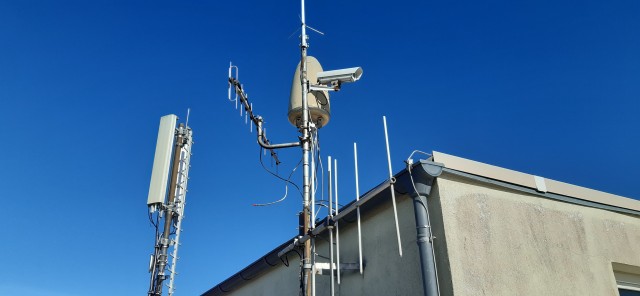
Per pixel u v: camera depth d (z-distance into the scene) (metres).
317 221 8.13
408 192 6.42
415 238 6.37
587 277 6.75
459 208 6.23
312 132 7.73
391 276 6.66
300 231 8.30
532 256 6.42
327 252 8.20
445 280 5.79
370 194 6.60
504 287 5.98
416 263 6.26
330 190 7.30
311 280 6.89
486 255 6.07
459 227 6.09
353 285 7.38
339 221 7.54
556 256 6.64
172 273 12.49
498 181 6.71
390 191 6.70
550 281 6.38
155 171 13.28
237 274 11.15
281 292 9.59
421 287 6.09
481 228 6.24
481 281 5.86
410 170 6.32
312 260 6.99
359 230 6.64
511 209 6.66
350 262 7.50
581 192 7.48
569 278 6.56
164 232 12.60
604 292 6.78
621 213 7.78
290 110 8.01
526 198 6.91
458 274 5.75
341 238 7.93
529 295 6.10
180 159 13.98
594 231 7.28
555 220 6.97
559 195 7.21
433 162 6.25
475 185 6.57
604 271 6.97
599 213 7.52
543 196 7.08
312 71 8.38
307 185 7.09
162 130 14.00
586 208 7.44
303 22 8.06
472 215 6.27
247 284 11.20
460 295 5.63
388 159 6.39
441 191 6.22
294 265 9.38
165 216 12.85
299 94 8.07
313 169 7.38
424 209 6.21
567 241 6.87
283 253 7.55
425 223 6.13
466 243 6.02
